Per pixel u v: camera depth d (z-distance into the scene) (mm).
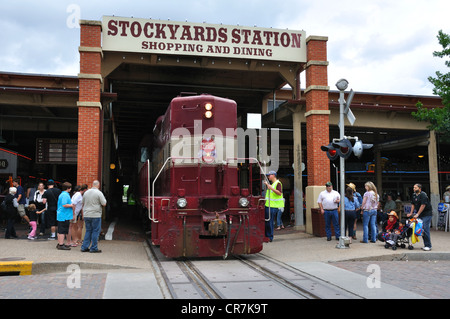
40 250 9508
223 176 9273
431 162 17016
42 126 17922
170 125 9828
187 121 9664
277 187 11688
